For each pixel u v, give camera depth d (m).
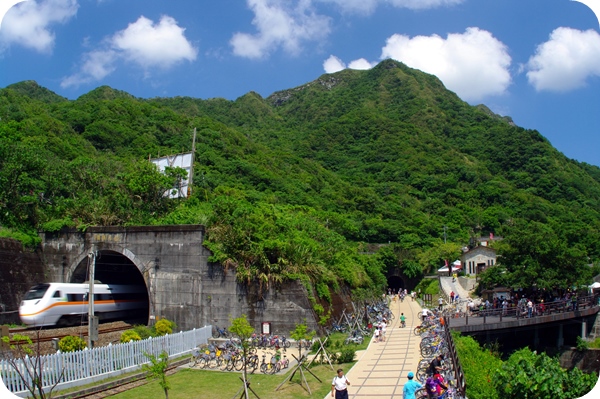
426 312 40.50
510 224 96.50
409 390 15.49
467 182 124.19
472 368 22.55
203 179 66.38
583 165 149.88
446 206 106.94
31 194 39.91
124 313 39.50
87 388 20.61
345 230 74.25
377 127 158.62
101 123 75.06
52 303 31.95
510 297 50.34
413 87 198.88
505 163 135.75
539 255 46.44
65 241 38.25
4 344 23.11
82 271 38.34
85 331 30.67
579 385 17.31
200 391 21.09
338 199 94.31
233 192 63.22
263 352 28.28
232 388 21.50
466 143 153.75
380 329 33.22
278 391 20.56
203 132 89.25
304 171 101.31
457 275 71.69
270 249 35.12
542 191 120.38
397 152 140.75
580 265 45.97
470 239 82.75
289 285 33.97
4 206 37.22
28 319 30.80
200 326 34.28
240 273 34.06
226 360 25.70
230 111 194.75
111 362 23.12
